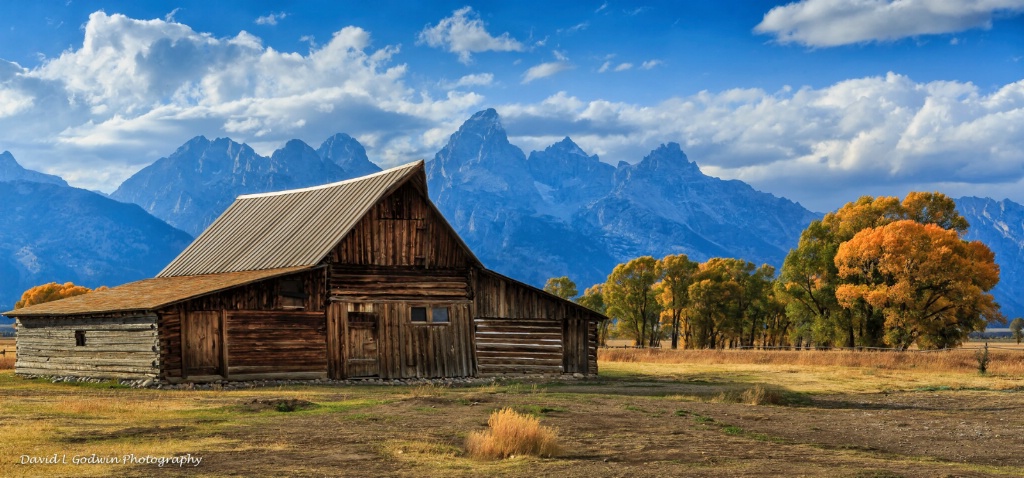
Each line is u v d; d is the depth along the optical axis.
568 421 22.52
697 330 104.50
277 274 36.53
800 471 15.13
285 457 16.11
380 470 14.94
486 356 41.31
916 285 72.19
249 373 35.66
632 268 106.19
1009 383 38.75
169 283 43.50
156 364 33.75
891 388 36.50
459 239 41.31
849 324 79.06
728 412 25.48
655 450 17.70
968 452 18.55
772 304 101.12
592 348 43.22
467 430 20.17
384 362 38.97
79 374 37.94
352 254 39.06
